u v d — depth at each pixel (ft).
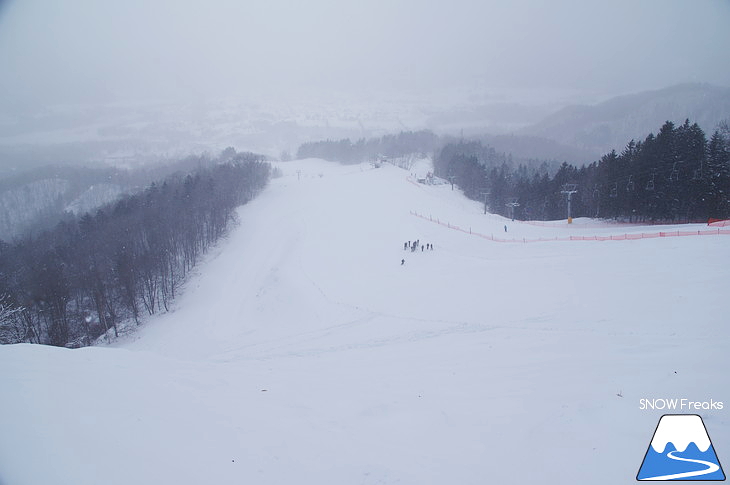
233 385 36.01
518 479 20.06
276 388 36.17
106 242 186.39
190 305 148.25
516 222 212.02
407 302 90.33
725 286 58.39
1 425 21.01
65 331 142.10
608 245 110.01
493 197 311.88
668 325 47.57
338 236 188.14
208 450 22.17
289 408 30.37
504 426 25.31
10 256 201.98
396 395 33.27
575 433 23.30
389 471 21.27
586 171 274.77
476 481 20.20
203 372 39.55
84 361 36.42
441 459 22.43
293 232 206.28
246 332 104.06
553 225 197.36
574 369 34.50
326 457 22.71
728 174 167.73
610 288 69.56
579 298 67.92
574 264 91.91
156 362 41.34
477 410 28.19
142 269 159.63
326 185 346.95
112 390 28.66
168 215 207.31
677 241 97.66
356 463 22.12
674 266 74.95
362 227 198.49
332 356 53.88
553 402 27.76
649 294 61.98
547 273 89.25
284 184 370.12
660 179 181.68
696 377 28.99
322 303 106.63
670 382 28.58
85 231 213.66
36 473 17.81
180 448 21.91
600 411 25.40
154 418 25.08
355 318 85.61
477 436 24.56
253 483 19.62
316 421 27.94
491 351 45.57
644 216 191.83
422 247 144.36
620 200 199.00
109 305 149.89
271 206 282.15
